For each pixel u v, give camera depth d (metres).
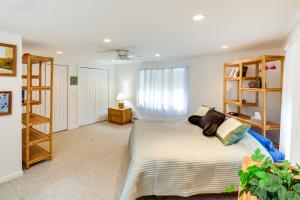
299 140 1.81
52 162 2.97
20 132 2.54
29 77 2.63
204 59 4.21
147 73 5.28
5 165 2.40
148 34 2.42
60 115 4.77
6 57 2.33
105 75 6.01
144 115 5.42
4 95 2.33
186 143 2.31
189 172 1.95
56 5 1.55
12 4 1.53
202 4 1.52
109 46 3.20
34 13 1.72
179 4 1.52
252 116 3.23
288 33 2.32
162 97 4.98
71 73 4.96
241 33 2.34
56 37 2.60
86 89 5.44
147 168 1.91
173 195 1.96
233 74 3.42
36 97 4.20
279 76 3.13
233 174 1.97
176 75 4.72
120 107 5.77
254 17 1.80
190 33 2.36
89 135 4.48
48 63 4.36
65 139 4.14
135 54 4.00
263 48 3.27
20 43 2.45
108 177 2.54
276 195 0.70
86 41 2.84
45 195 2.12
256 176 0.77
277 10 1.64
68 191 2.21
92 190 2.24
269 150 2.24
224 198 2.12
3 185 2.31
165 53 3.88
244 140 2.29
